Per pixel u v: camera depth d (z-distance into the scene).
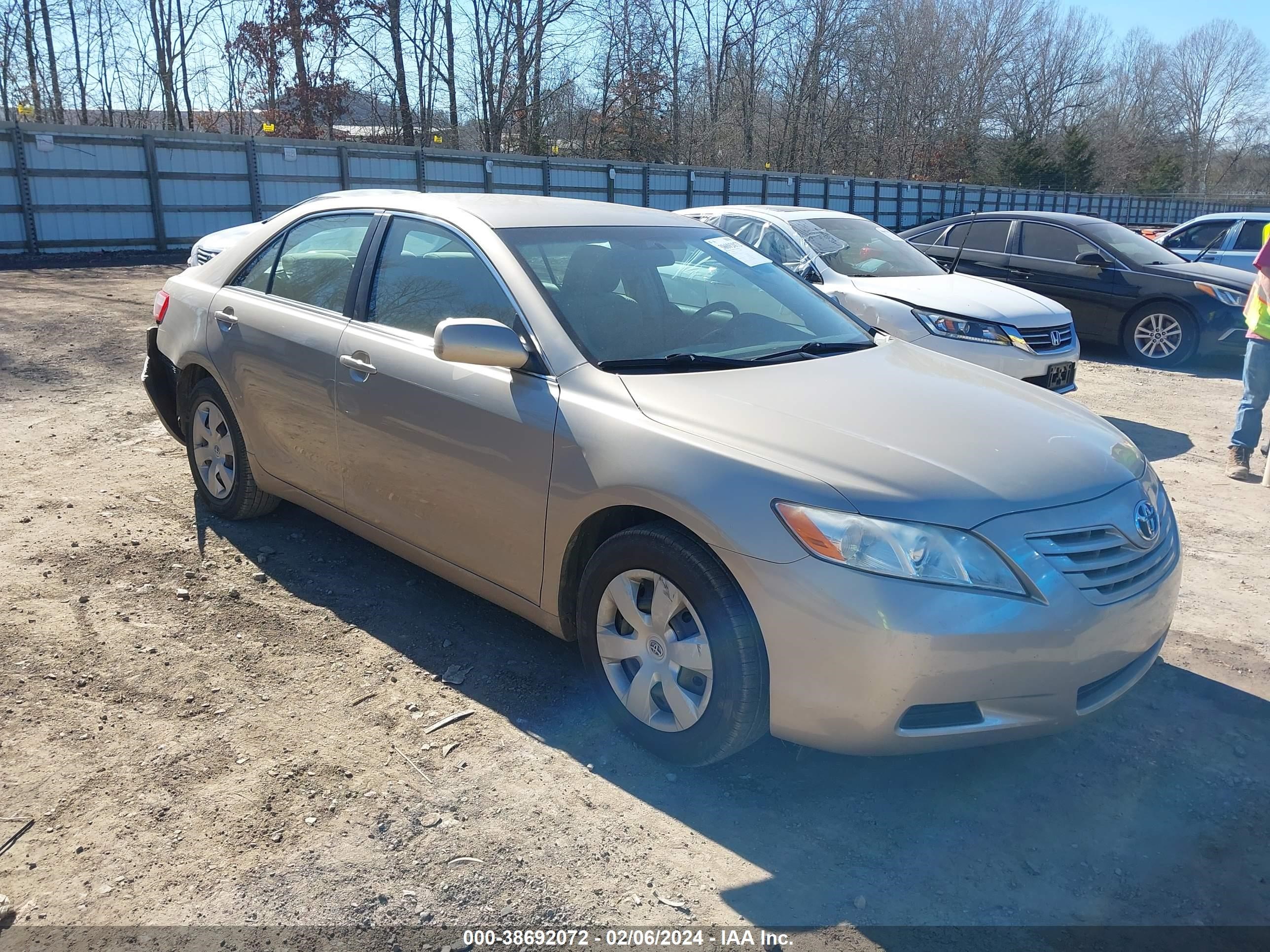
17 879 2.44
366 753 3.03
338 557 4.49
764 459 2.75
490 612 4.03
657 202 27.72
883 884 2.56
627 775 2.97
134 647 3.60
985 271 11.84
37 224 17.27
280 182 20.50
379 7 32.12
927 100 53.66
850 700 2.59
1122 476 3.02
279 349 4.14
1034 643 2.59
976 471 2.77
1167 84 84.50
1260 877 2.64
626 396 3.07
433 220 3.81
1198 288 10.46
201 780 2.86
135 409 6.89
